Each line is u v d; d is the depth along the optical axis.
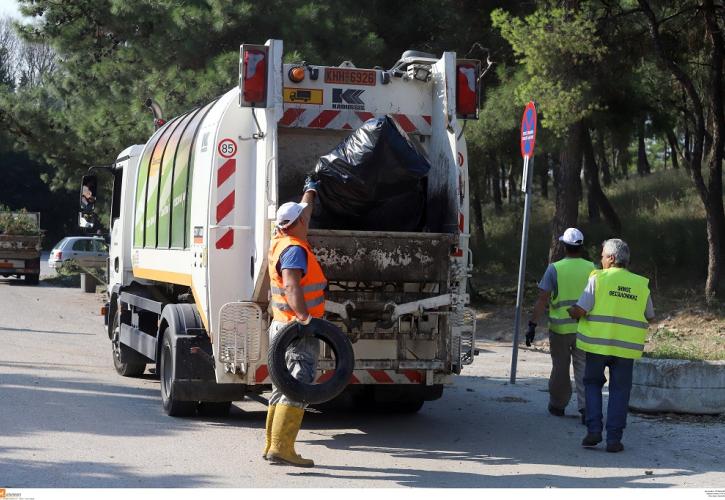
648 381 18.38
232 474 13.12
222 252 16.56
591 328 15.68
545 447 15.83
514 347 23.00
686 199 54.19
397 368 15.80
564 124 31.75
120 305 23.95
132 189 24.78
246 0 40.34
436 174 16.84
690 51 38.47
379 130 15.69
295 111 16.91
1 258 62.28
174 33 41.28
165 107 39.41
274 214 15.35
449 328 15.94
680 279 39.53
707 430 17.16
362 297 15.42
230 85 38.50
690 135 64.31
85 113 47.59
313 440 16.22
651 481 13.41
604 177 74.62
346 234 15.16
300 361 13.44
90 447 14.58
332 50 40.25
